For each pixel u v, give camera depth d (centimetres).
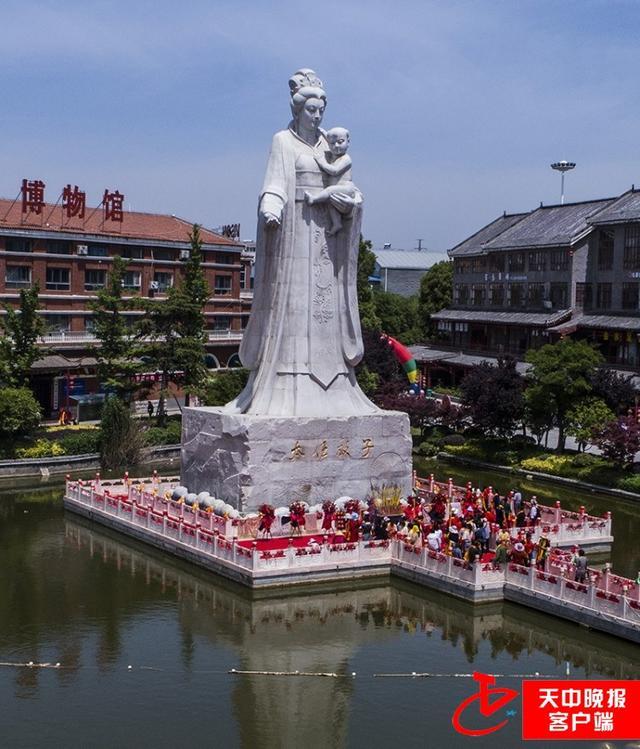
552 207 11462
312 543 4372
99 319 7975
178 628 3788
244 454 4844
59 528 5431
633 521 5600
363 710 3052
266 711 3038
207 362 10756
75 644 3606
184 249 10388
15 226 8931
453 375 11581
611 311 9556
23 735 2856
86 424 8256
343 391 5247
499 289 11300
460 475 7106
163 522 4869
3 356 7206
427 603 4144
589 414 6844
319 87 5131
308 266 5112
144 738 2847
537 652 3588
